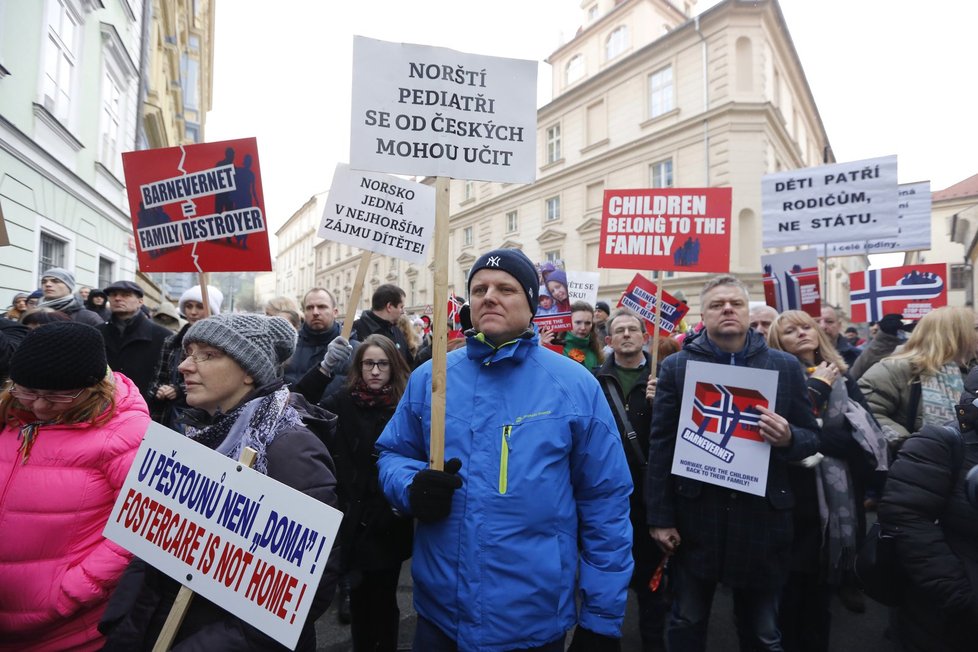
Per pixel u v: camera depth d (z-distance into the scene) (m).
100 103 10.19
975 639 1.77
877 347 4.45
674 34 19.27
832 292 29.97
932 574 1.76
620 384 3.18
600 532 1.65
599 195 22.11
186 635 1.33
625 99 21.27
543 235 24.08
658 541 2.46
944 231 36.03
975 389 1.79
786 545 2.29
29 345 1.60
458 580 1.54
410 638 3.05
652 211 3.66
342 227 3.32
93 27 9.78
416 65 1.95
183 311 4.36
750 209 17.52
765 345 2.45
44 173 7.92
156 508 1.39
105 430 1.70
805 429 2.30
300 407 1.56
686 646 2.39
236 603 1.25
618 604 1.58
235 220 3.04
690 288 18.41
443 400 1.63
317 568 1.18
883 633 3.07
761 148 17.64
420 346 5.45
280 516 1.25
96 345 1.68
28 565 1.60
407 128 1.92
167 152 3.10
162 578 1.41
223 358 1.48
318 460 1.41
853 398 2.88
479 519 1.55
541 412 1.63
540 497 1.56
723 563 2.29
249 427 1.41
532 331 1.76
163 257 3.12
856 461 2.75
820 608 2.61
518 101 2.01
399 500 1.64
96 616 1.69
